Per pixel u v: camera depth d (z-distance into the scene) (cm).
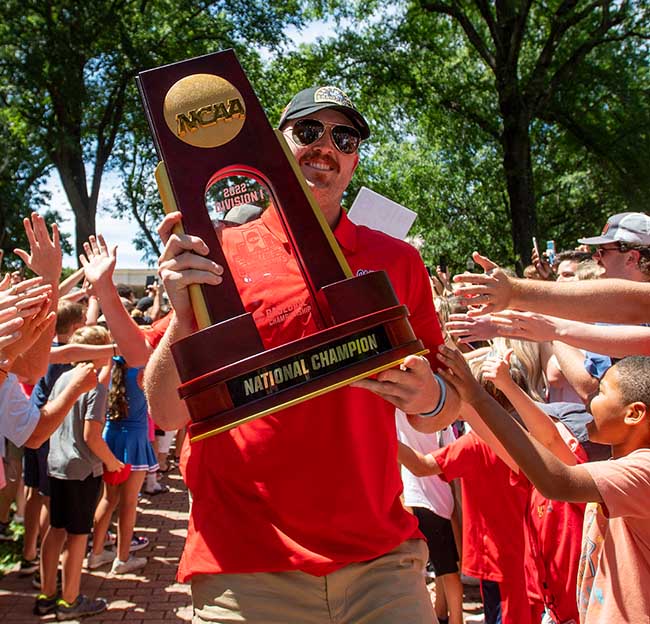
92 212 2066
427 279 218
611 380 224
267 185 182
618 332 241
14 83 1867
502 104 2020
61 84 1842
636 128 2022
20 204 2300
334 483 187
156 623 450
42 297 246
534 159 2509
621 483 201
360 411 192
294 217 180
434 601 483
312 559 182
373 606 185
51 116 1991
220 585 187
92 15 1828
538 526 279
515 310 251
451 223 2989
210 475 196
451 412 198
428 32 2208
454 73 2225
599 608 214
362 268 206
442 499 399
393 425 203
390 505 197
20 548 572
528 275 539
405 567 194
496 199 2877
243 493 190
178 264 166
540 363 369
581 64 2045
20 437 346
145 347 246
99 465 451
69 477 441
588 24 2056
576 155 2380
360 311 165
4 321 237
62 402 355
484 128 2219
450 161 2600
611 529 215
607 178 2188
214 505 193
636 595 205
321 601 185
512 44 1959
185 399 156
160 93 178
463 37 2302
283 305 193
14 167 2161
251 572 184
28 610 460
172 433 1004
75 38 1823
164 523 691
